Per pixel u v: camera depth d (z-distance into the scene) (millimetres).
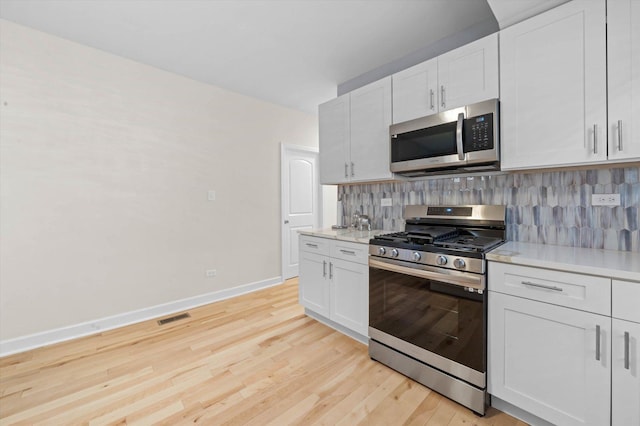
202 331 2422
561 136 1420
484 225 1947
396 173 2207
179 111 2895
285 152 3932
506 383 1396
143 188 2672
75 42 2291
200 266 3066
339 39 2266
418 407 1517
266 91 3328
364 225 2725
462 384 1515
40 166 2160
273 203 3773
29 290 2127
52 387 1684
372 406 1523
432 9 1907
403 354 1804
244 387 1684
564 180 1674
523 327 1336
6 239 2043
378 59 2576
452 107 1833
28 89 2102
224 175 3262
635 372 1056
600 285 1124
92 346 2162
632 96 1229
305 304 2674
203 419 1437
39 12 1922
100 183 2430
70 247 2293
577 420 1188
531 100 1513
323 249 2453
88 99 2361
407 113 2094
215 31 2154
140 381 1740
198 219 3049
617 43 1259
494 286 1429
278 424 1403
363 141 2420
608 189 1536
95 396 1604
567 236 1667
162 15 1957
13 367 1881
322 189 4453
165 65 2689
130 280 2600
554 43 1430
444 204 2213
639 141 1215
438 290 1619
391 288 1865
